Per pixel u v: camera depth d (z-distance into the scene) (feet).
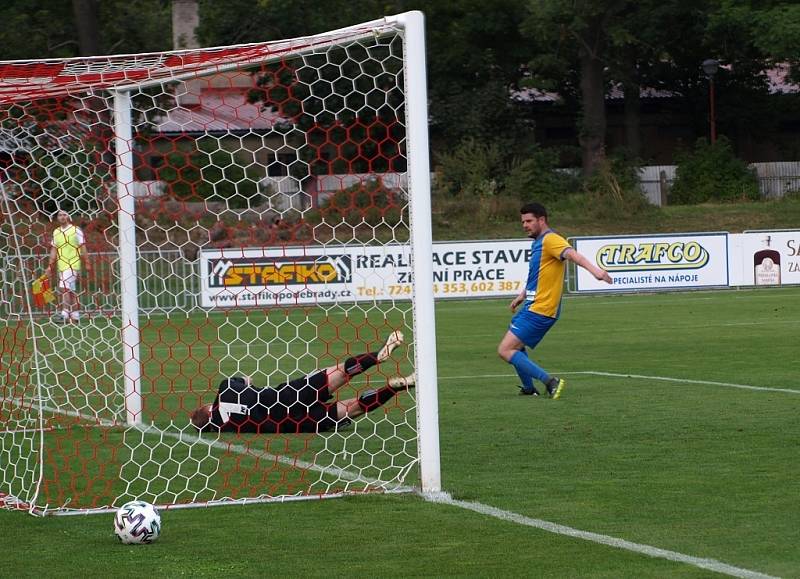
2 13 290.35
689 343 125.70
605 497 50.93
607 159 342.44
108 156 97.04
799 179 347.97
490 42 372.38
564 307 183.52
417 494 52.39
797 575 38.17
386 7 332.80
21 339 133.90
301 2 298.15
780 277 214.07
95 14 286.66
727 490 52.01
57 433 72.84
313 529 46.26
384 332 145.28
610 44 347.77
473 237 279.08
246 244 135.44
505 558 41.01
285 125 162.40
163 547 43.88
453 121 341.21
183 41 323.57
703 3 355.77
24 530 47.19
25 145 100.17
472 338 139.23
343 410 69.26
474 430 70.69
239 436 68.80
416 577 38.93
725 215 304.91
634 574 38.52
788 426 69.87
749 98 398.42
